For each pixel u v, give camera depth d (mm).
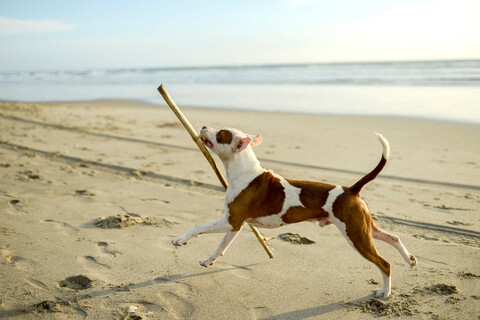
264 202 4016
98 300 3770
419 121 13742
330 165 8672
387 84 27062
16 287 3939
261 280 4184
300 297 3879
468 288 3971
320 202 3848
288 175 7980
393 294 3898
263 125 13734
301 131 12617
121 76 56281
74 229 5387
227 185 4223
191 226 5559
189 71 67375
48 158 9250
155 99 23578
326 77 36312
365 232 3775
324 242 5078
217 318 3541
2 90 31703
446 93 20953
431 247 4914
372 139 11305
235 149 4055
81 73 71562
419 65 51000
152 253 4746
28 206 6195
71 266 4398
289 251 4844
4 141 10703
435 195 6852
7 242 4934
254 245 5020
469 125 12711
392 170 8297
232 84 33312
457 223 5676
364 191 7082
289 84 30891
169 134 12141
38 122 13844
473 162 8797
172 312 3615
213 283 4113
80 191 6984
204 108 19000
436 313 3584
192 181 7590
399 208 6270
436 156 9367
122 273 4281
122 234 5250
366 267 4445
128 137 11633
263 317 3564
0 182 7348
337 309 3688
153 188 7199
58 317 3500
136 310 3629
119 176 7953
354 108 17266
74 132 12258
